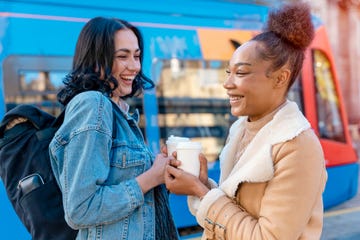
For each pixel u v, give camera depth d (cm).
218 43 450
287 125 126
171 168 145
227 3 461
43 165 154
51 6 362
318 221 132
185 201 409
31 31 351
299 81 499
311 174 122
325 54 532
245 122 150
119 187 143
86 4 377
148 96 404
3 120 163
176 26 425
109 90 156
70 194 135
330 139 526
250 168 126
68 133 141
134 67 163
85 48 158
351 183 551
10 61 340
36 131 162
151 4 412
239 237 125
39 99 351
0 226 322
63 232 150
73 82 156
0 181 323
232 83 132
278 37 131
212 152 446
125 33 161
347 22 1207
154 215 156
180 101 425
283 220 120
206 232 135
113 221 143
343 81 1211
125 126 155
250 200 130
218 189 135
